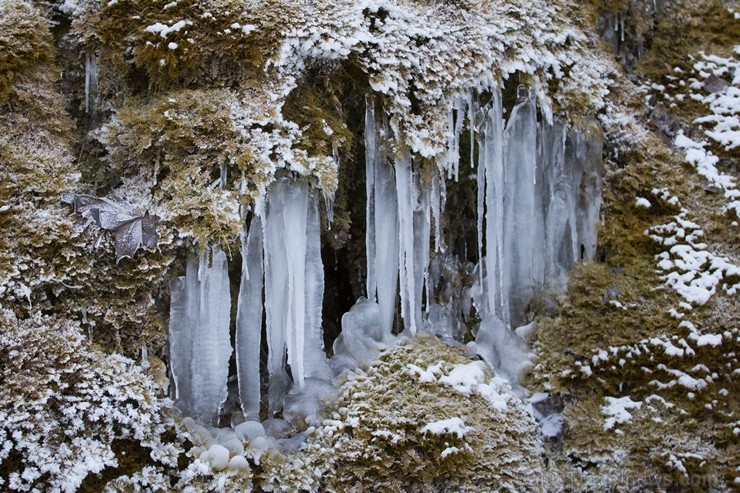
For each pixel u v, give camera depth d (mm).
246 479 2098
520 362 2875
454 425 2363
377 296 2814
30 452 1819
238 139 2232
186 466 2066
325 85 2492
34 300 2047
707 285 2924
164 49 2252
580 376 2865
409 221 2594
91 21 2311
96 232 2129
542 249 3021
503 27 2781
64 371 1954
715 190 3117
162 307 2281
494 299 2891
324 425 2318
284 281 2414
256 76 2322
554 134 3008
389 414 2357
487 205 2830
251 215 2336
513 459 2461
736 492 2740
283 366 2463
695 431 2811
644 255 3045
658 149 3166
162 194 2234
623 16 3412
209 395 2273
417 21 2615
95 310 2119
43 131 2236
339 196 2729
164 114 2225
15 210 2062
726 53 3508
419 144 2539
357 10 2471
